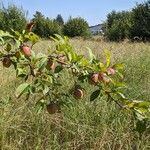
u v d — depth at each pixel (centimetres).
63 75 256
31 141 206
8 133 206
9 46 101
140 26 1197
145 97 259
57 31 1309
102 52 408
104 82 93
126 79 312
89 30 1459
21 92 95
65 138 211
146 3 1198
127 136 204
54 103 107
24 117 214
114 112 222
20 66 105
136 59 377
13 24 921
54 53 98
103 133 203
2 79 274
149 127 207
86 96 238
